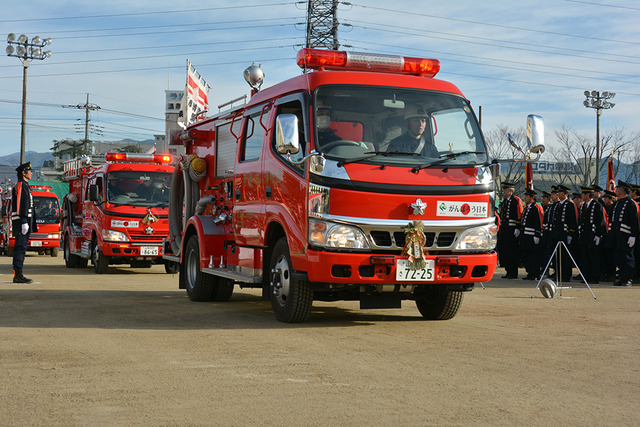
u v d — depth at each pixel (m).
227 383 5.35
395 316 9.48
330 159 7.77
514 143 8.29
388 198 7.69
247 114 10.01
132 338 7.41
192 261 11.60
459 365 6.07
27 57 44.03
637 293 13.36
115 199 17.81
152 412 4.55
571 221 17.44
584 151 58.16
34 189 29.09
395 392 5.09
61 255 31.19
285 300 8.65
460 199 7.96
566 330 8.20
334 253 7.58
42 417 4.44
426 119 8.32
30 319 8.87
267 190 8.97
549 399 4.94
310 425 4.27
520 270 22.39
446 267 7.93
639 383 5.46
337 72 8.41
